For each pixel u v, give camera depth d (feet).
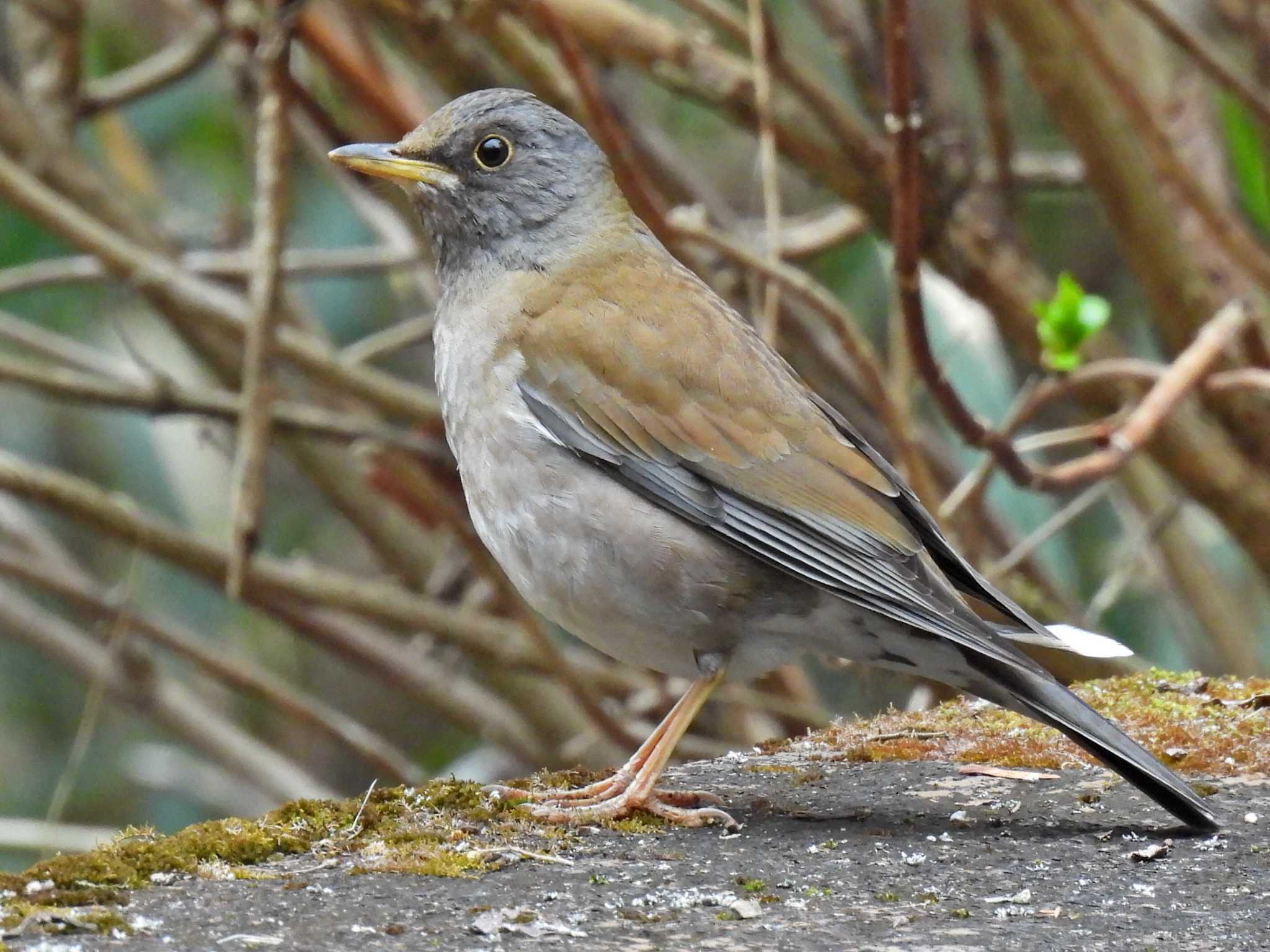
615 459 26.89
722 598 26.68
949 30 52.85
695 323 27.99
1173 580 44.37
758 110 38.83
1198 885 21.76
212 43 45.93
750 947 19.38
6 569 44.06
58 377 41.01
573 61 34.71
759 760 27.89
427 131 29.89
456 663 46.93
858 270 50.85
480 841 23.32
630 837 23.91
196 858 21.89
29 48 48.57
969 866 22.56
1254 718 28.53
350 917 20.08
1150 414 35.70
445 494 42.32
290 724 55.83
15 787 51.65
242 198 51.90
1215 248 43.83
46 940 19.03
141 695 46.39
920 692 39.01
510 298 28.48
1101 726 24.29
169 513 51.65
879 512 26.86
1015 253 41.22
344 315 54.54
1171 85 46.68
